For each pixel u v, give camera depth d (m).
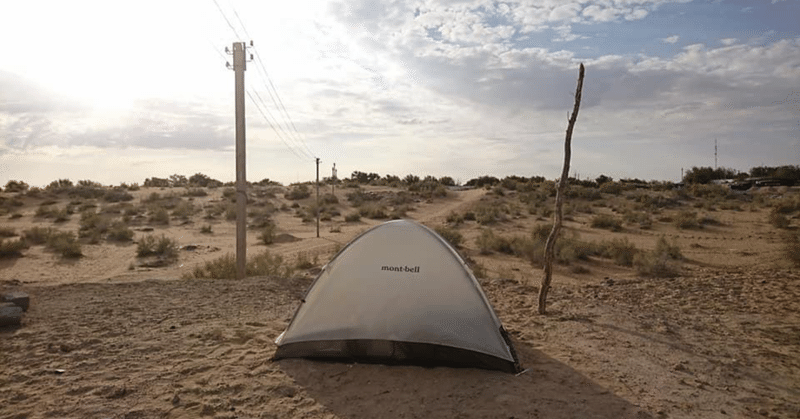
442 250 6.23
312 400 5.09
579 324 7.82
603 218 29.67
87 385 5.36
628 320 8.12
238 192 14.11
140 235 27.02
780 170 55.72
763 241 22.95
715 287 11.02
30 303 8.76
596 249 20.67
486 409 4.85
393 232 6.41
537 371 5.80
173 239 25.31
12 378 5.53
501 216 33.62
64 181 46.97
